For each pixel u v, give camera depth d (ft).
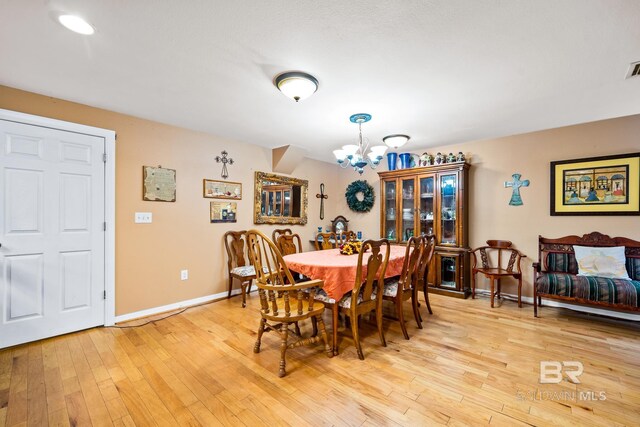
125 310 9.27
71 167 8.27
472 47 5.62
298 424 4.75
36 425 4.72
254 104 8.50
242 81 7.06
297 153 14.01
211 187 11.57
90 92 7.71
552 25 4.94
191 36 5.30
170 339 7.94
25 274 7.57
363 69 6.46
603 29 5.02
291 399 5.39
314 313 6.77
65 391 5.61
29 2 4.36
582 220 10.34
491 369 6.42
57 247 8.04
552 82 7.05
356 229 17.04
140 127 9.64
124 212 9.28
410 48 5.66
